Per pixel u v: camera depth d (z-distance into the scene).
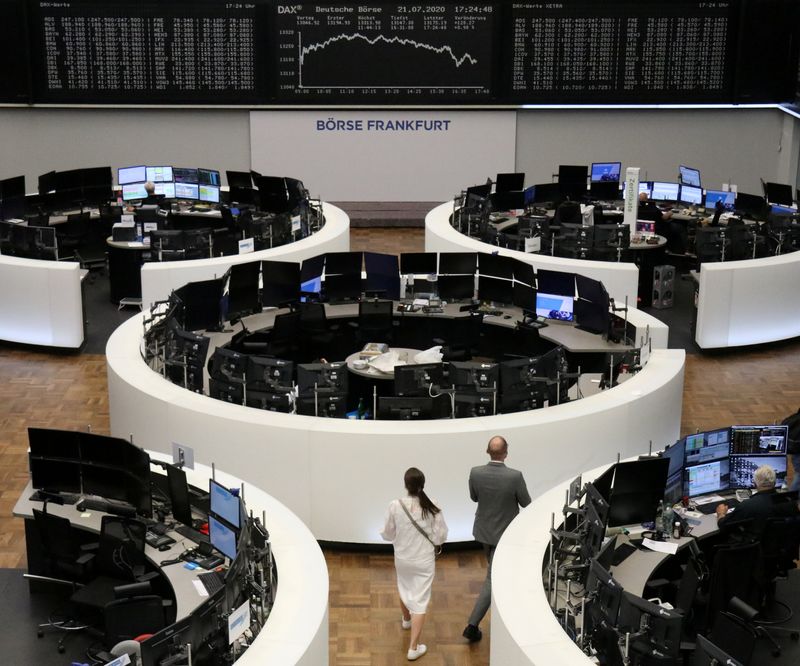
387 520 6.70
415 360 9.86
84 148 16.89
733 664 5.00
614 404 8.20
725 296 11.91
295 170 17.23
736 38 16.77
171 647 5.24
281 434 7.77
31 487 7.48
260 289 11.38
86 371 11.34
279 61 16.62
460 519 7.88
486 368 8.38
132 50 16.41
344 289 11.50
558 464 8.00
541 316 10.96
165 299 11.77
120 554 6.69
